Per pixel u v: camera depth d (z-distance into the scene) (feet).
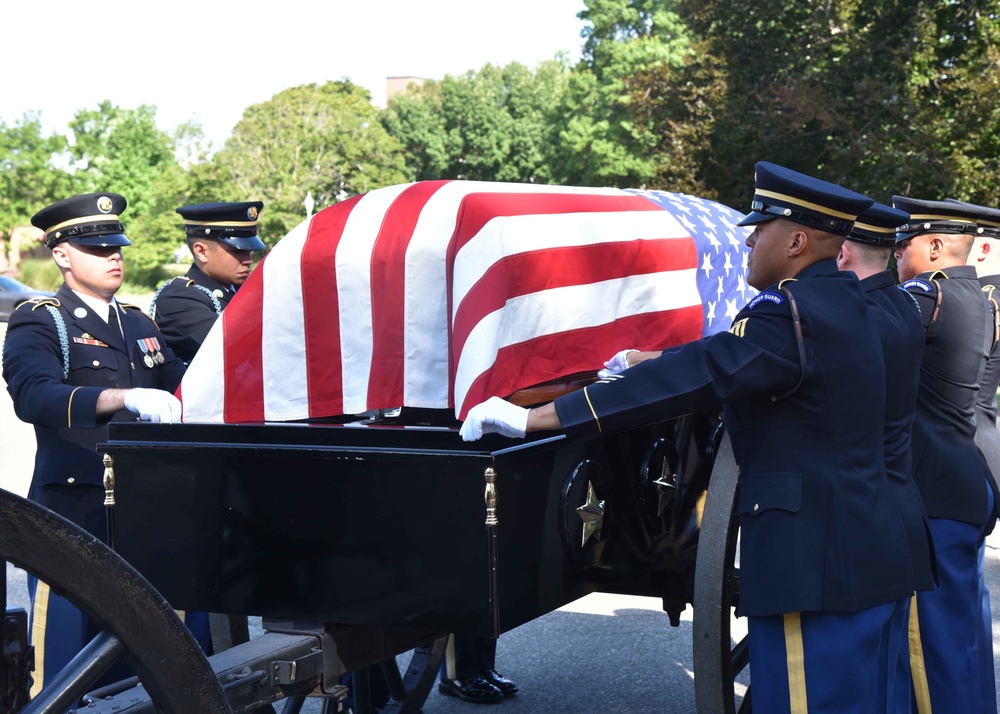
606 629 15.71
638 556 9.09
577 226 9.10
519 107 225.97
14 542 4.73
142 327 10.77
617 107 119.96
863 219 9.47
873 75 47.73
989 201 44.52
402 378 8.35
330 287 8.56
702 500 10.46
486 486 6.83
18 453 29.40
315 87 202.59
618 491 8.63
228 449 7.67
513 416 7.08
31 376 9.27
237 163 169.58
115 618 5.13
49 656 9.87
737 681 12.96
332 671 7.48
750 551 7.77
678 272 10.38
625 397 7.34
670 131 55.67
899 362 8.20
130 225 172.55
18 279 151.64
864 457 7.69
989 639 10.93
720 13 52.65
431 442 7.16
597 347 8.96
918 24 46.24
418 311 8.32
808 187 7.87
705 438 10.48
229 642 8.91
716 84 52.60
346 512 7.30
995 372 11.07
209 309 12.74
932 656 10.32
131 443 8.06
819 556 7.51
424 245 8.30
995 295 11.54
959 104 44.93
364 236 8.54
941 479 10.32
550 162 152.76
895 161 44.73
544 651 14.75
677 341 10.26
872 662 7.65
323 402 8.55
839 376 7.55
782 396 7.63
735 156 52.34
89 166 175.94
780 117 47.62
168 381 10.91
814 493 7.57
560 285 8.53
